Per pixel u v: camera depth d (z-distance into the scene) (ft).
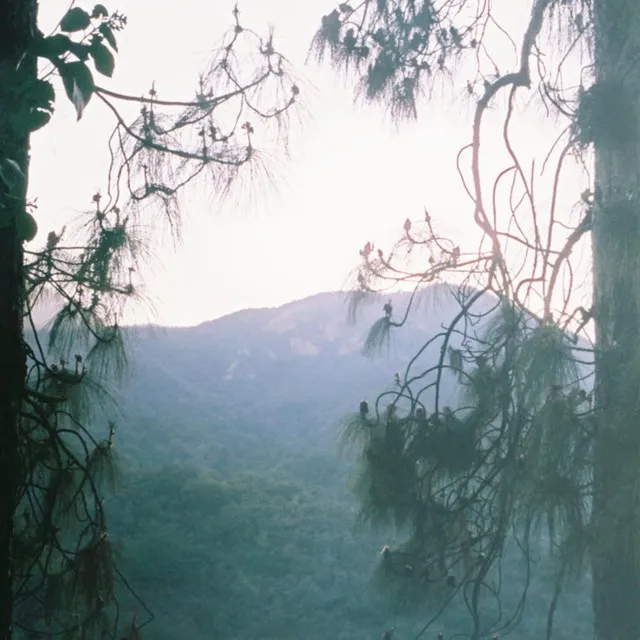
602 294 14.56
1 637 8.04
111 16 6.84
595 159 15.49
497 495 13.82
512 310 14.26
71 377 10.73
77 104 6.73
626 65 14.62
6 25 7.69
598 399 13.92
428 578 14.11
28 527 10.31
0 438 8.18
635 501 13.21
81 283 10.24
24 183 7.82
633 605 14.39
